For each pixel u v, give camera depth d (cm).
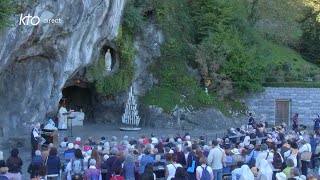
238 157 1933
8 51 2381
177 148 1873
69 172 1642
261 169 1667
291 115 4159
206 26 4141
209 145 2161
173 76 3894
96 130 3416
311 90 4166
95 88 3612
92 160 1588
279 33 4909
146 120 3706
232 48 4025
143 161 1741
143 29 3819
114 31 3184
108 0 2950
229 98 4069
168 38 3944
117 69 3669
